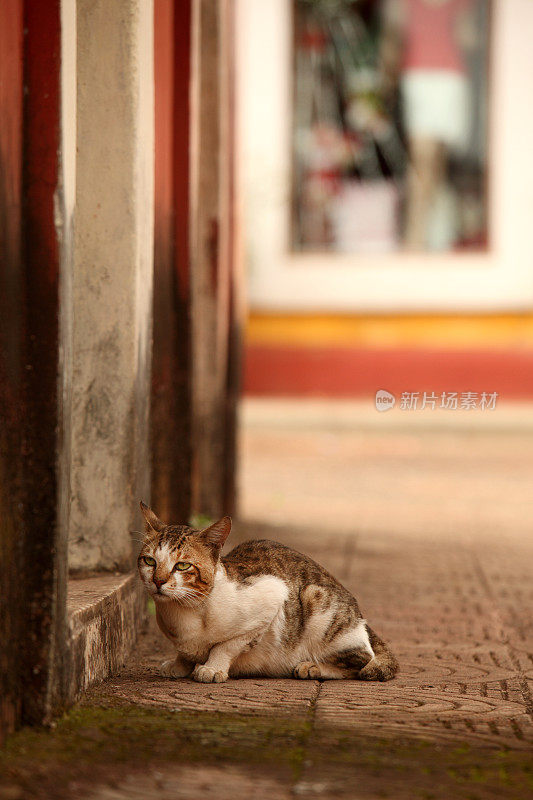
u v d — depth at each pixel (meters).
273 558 6.01
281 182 21.44
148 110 6.90
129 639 6.51
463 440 20.03
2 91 4.61
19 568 4.80
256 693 5.59
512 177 21.41
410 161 21.77
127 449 6.67
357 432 20.80
